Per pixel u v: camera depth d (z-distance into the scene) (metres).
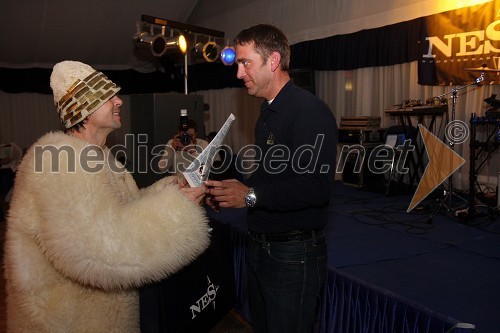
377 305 1.87
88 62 7.97
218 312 1.69
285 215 1.42
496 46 4.24
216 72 8.03
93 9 6.68
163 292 1.38
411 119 5.37
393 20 5.11
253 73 1.42
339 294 2.08
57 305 1.19
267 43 1.39
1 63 7.38
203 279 1.58
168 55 7.81
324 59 6.07
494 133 4.23
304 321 1.47
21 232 1.20
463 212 3.81
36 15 6.48
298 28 6.30
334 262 2.70
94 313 1.22
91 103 1.26
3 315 2.77
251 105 7.60
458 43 4.54
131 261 1.08
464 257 2.79
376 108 5.72
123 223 1.09
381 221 3.76
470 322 1.88
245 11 7.09
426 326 1.63
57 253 1.06
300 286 1.44
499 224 3.59
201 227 1.19
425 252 2.90
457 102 4.81
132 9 6.98
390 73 5.48
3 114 7.65
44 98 7.95
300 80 5.95
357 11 5.51
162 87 8.87
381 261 2.72
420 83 4.95
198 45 5.32
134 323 1.33
